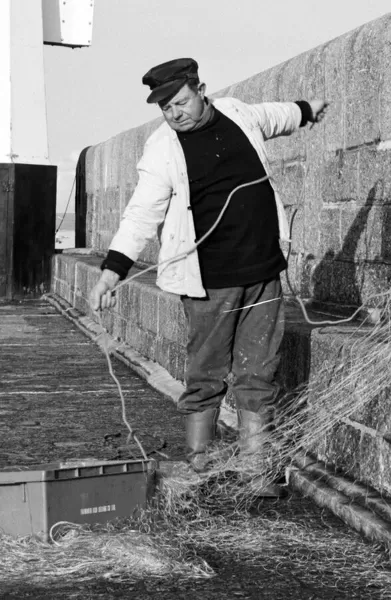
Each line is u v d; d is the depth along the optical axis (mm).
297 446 5312
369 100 6516
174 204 4922
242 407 5184
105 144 16562
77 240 19422
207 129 4836
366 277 6566
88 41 17547
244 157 4867
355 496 4680
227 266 4910
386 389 4551
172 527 4516
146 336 9594
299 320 6449
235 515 4754
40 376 9102
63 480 4316
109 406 7648
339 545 4301
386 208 6297
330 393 5078
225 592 3764
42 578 3900
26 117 16500
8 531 4316
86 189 18297
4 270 16531
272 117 5121
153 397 8094
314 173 7492
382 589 3789
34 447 6180
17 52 16406
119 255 4941
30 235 16609
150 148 4945
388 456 4531
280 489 5051
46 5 17297
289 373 5945
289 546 4309
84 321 13062
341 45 6992
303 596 3721
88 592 3756
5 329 12938
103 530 4402
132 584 3844
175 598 3699
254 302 5020
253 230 4895
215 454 5246
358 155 6707
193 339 5113
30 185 16500
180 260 4957
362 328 5430
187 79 4699
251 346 5090
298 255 7809
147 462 4598
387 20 6301
